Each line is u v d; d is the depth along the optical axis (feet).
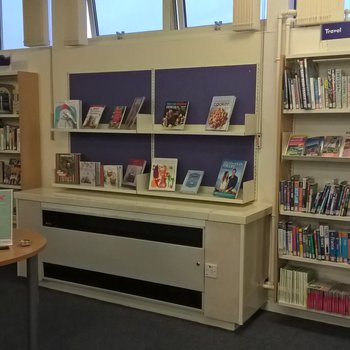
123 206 11.33
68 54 13.97
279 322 10.90
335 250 10.10
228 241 10.06
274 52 11.04
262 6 11.34
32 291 8.35
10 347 9.62
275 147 11.20
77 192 13.20
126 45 12.94
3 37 16.65
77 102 13.26
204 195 11.55
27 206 12.90
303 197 10.29
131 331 10.36
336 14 10.06
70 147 14.16
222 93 11.69
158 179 12.17
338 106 9.77
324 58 10.21
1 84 14.90
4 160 15.71
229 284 10.15
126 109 12.92
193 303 10.72
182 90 12.18
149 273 11.14
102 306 11.72
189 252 10.55
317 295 10.36
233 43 11.49
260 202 11.47
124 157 13.19
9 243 8.14
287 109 10.25
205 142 11.96
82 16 13.46
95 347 9.65
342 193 9.89
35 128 14.58
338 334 10.32
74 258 12.22
